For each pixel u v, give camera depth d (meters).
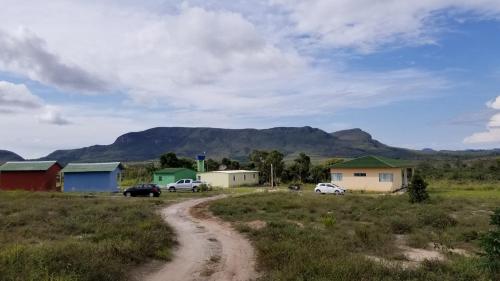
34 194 39.53
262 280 10.95
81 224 19.72
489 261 11.23
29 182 53.06
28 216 22.28
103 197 41.88
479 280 10.29
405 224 20.94
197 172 72.25
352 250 15.13
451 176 67.75
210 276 11.95
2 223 20.00
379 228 20.23
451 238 18.11
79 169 55.59
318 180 75.06
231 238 18.69
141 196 44.50
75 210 26.14
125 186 66.56
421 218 22.58
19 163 54.84
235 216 25.94
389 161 53.97
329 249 13.47
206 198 41.94
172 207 32.16
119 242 13.59
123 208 27.59
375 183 52.69
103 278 10.16
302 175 77.25
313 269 10.61
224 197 42.47
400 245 17.20
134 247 13.29
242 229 20.44
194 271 12.51
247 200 34.78
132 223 20.14
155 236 15.89
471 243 17.45
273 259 12.69
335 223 21.66
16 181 53.12
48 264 10.10
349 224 22.17
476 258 12.35
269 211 28.52
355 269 10.55
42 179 53.06
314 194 45.00
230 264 13.51
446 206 29.36
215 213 27.50
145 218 22.92
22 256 10.54
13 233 17.47
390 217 23.64
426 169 78.38
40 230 18.17
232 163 93.44
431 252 15.84
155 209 30.19
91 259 10.77
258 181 78.06
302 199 35.72
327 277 10.01
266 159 79.25
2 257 10.27
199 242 17.62
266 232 18.39
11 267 9.52
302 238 15.85
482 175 67.19
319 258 11.75
